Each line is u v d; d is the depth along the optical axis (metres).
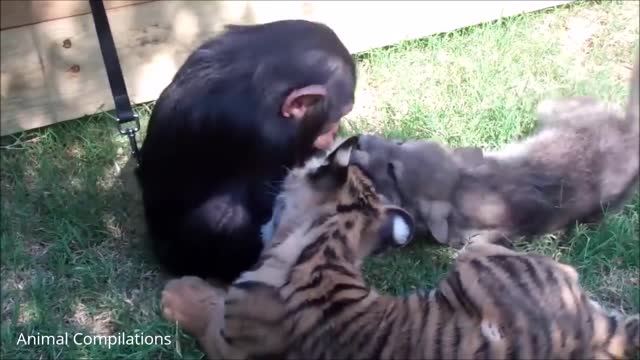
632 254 2.11
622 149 2.17
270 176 2.00
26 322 2.01
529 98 2.33
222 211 1.99
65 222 2.14
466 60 2.45
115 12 2.25
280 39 2.00
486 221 2.10
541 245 2.12
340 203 1.95
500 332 1.86
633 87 2.21
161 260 2.07
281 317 1.86
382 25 2.46
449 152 2.14
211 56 2.00
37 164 2.23
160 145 2.00
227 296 1.93
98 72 2.27
